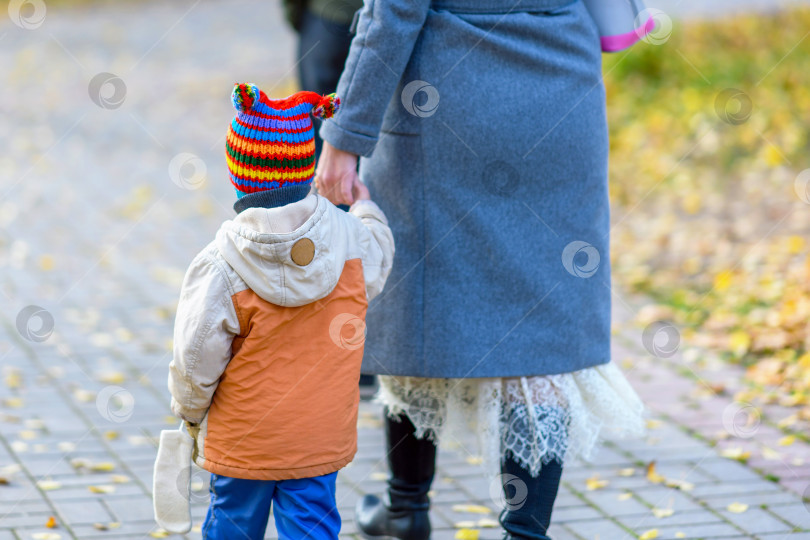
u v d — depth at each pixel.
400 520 5.20
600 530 5.46
